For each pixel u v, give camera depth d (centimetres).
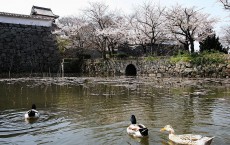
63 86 2453
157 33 4209
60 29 5000
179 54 3722
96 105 1462
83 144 802
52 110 1323
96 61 4462
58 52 4684
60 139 852
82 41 4828
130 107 1395
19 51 4300
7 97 1762
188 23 3597
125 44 4828
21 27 4384
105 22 4697
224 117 1145
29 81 2948
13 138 865
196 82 2727
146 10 4222
